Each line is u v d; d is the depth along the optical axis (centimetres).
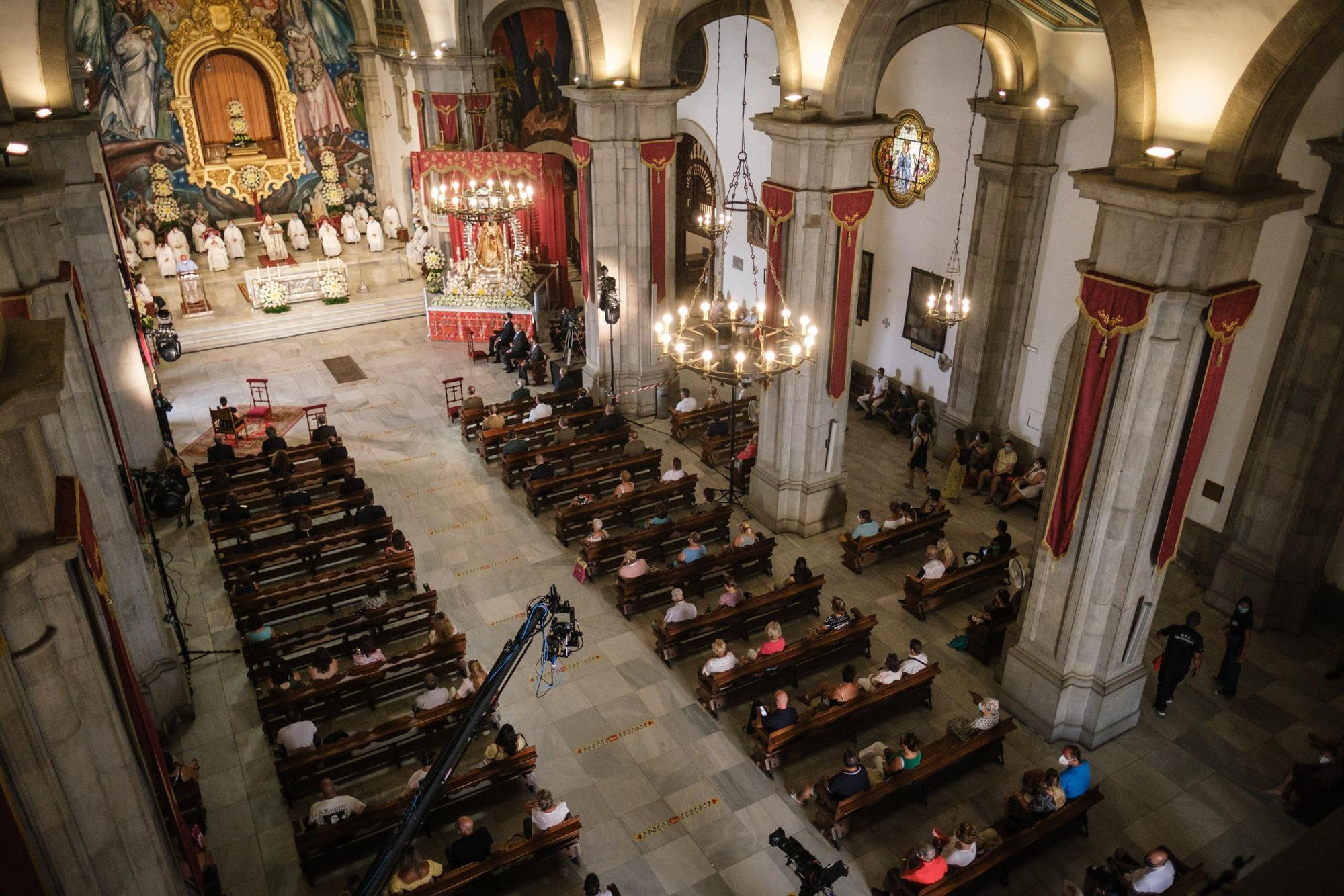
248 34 2712
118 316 1508
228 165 2800
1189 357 932
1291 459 1238
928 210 1802
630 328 1917
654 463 1691
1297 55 790
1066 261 1566
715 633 1295
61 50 1255
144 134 2662
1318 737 1034
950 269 1769
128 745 553
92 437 1014
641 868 982
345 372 2186
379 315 2511
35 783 505
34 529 479
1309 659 1280
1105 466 999
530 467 1703
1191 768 1105
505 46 2491
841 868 874
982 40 1508
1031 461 1708
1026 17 1441
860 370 2070
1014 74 1520
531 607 670
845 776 988
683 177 2561
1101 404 980
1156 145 920
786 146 1338
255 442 1853
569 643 690
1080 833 1012
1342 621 1290
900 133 1816
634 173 1788
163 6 2583
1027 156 1535
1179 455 980
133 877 574
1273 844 1006
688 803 1059
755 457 1656
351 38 2850
